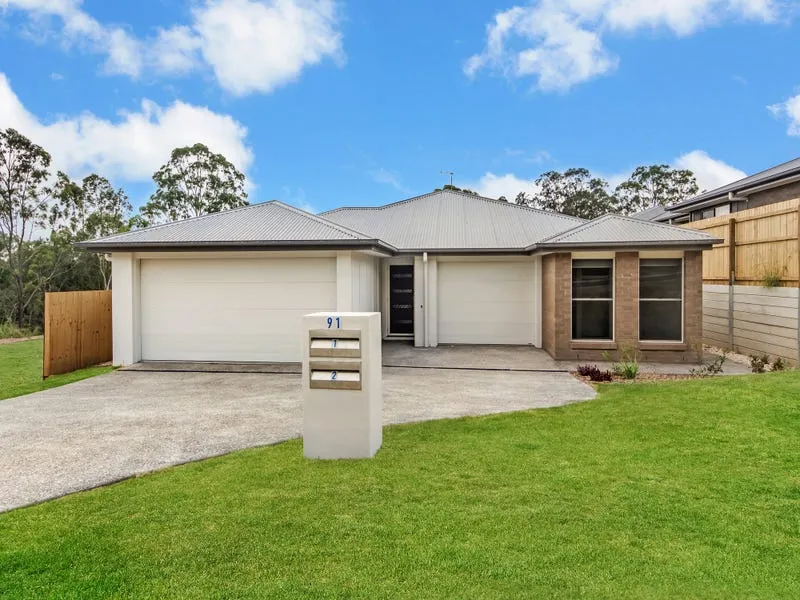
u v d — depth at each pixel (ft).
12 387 33.22
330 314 18.90
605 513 13.70
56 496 15.60
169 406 27.25
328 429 18.44
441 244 49.73
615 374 34.65
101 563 11.50
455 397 28.71
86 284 105.29
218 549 12.01
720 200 58.85
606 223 42.63
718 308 46.50
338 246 37.88
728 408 23.52
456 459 18.07
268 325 40.32
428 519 13.41
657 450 18.69
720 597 10.09
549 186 144.25
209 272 40.60
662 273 40.37
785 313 36.40
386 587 10.42
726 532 12.66
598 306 41.11
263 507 14.25
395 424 23.06
